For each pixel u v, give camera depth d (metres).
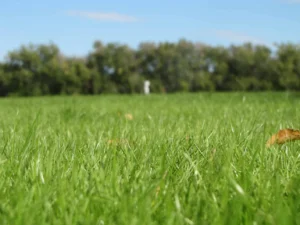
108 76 61.84
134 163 2.18
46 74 60.44
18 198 1.56
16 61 60.47
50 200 1.64
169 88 63.94
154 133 3.20
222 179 1.87
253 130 3.26
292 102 8.63
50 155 2.21
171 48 63.72
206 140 2.69
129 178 1.95
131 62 62.34
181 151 2.39
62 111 6.51
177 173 2.02
